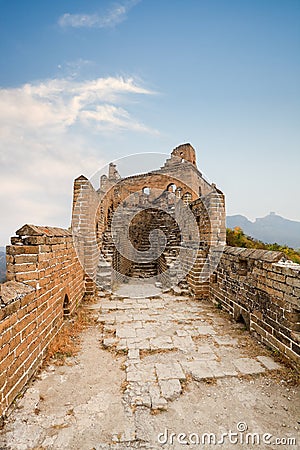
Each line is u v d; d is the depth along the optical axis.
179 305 8.06
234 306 6.73
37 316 4.12
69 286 6.39
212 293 8.42
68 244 6.30
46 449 2.67
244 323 6.24
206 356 4.71
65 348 4.88
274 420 3.15
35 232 4.17
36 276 4.12
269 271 5.10
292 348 4.37
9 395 3.20
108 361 4.51
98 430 2.93
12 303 3.29
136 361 4.50
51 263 4.88
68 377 3.97
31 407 3.25
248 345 5.21
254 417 3.19
